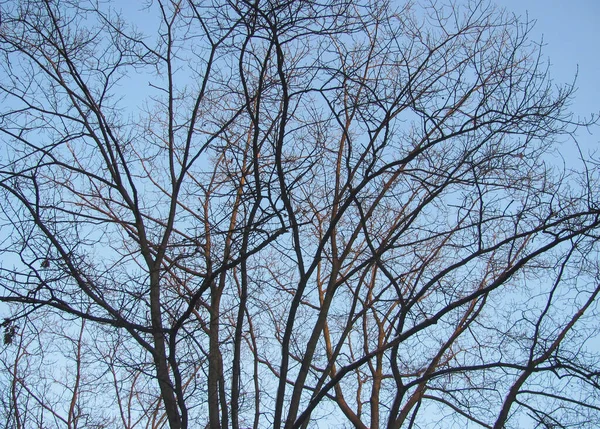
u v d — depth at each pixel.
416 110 6.29
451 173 6.68
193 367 7.04
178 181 7.44
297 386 6.82
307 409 6.25
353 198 6.61
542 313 6.49
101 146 7.47
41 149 7.06
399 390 6.21
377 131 6.45
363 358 6.16
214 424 6.80
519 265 5.96
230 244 6.74
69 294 6.43
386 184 7.62
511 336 7.26
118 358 6.46
